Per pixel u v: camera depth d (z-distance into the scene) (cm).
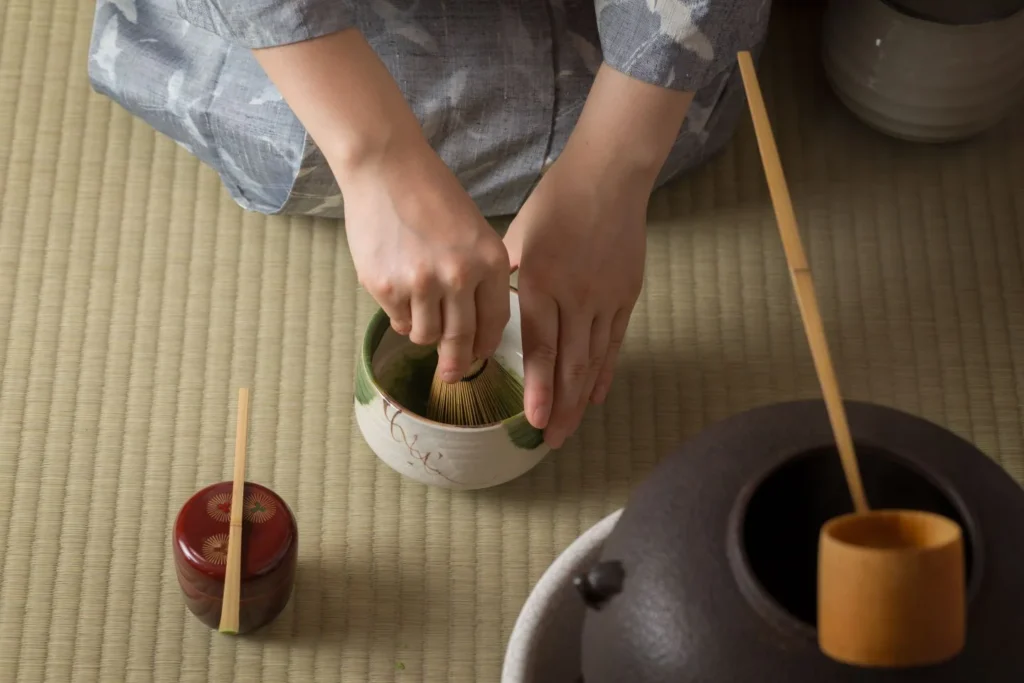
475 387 96
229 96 107
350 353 112
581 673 66
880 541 48
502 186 111
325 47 85
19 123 123
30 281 114
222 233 118
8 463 105
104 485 105
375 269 83
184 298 114
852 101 123
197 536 88
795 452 56
